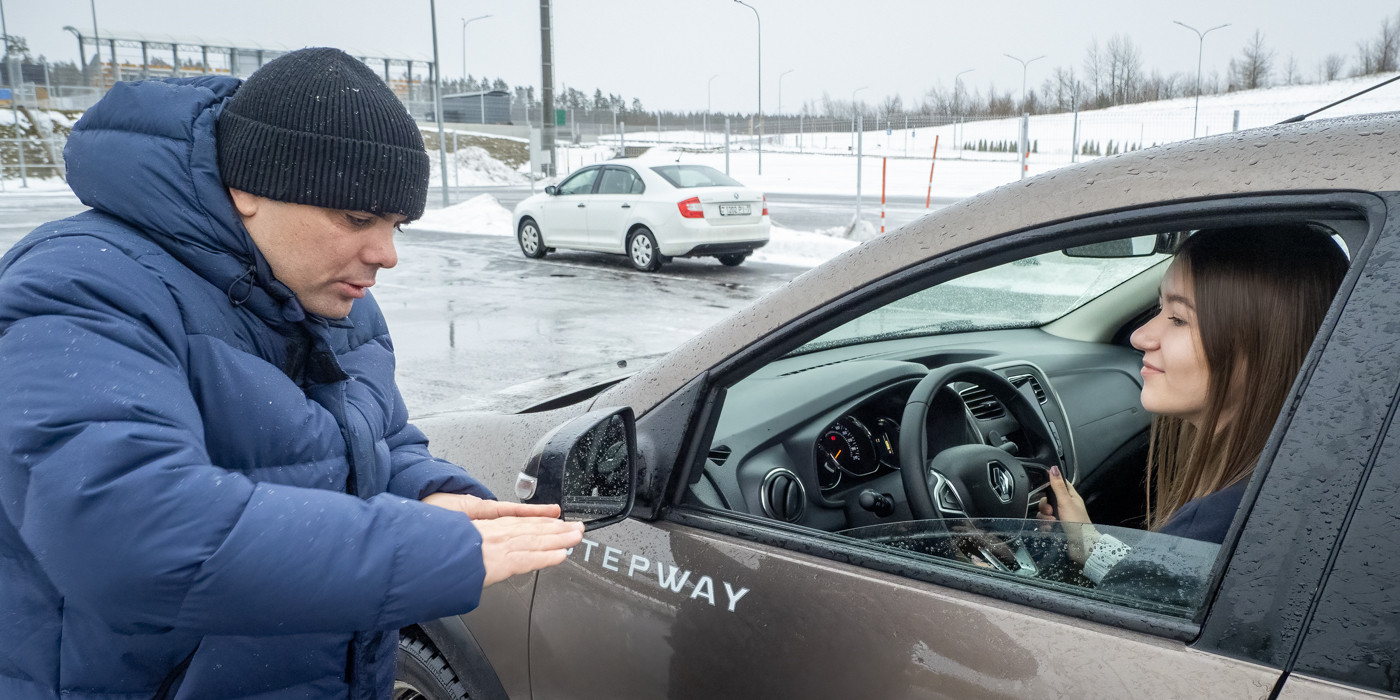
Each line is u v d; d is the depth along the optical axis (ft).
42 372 2.87
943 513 5.56
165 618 2.98
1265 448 3.14
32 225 60.75
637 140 239.50
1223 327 4.04
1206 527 3.75
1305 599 2.96
